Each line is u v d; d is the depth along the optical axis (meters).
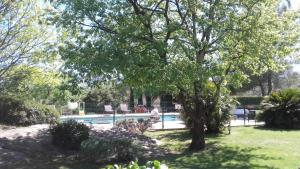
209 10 14.25
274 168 12.46
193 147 16.09
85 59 12.89
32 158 13.12
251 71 18.31
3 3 18.06
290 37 15.83
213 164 13.22
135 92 14.48
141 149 14.86
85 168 12.41
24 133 15.68
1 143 13.91
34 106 19.03
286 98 23.06
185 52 13.84
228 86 18.77
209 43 14.58
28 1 18.56
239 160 13.78
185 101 16.02
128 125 20.92
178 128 23.33
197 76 13.44
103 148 13.11
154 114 28.55
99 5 13.73
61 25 14.39
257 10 14.64
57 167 12.34
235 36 14.65
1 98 18.77
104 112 38.84
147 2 15.89
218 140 18.25
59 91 14.43
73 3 13.79
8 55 18.62
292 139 18.44
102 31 14.24
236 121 27.73
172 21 15.21
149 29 14.49
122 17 14.29
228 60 15.04
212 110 19.58
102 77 13.57
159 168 5.32
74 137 14.66
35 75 19.55
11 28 18.52
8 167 11.83
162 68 13.16
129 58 12.90
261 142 17.61
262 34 14.65
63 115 34.09
